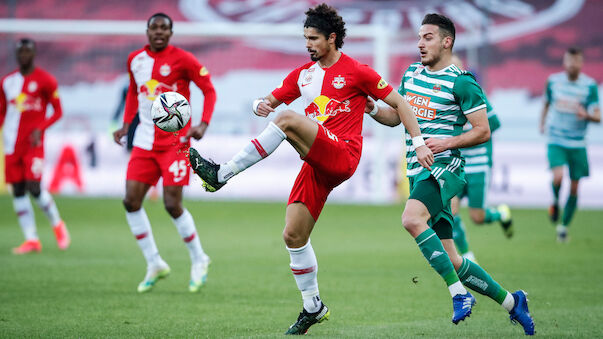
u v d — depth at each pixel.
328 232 46.78
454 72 19.55
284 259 34.62
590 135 77.19
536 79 90.31
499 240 43.25
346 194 70.50
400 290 26.61
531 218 56.88
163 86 26.52
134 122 27.42
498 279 28.84
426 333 19.14
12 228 47.72
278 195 71.62
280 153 71.81
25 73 36.22
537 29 93.94
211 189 17.69
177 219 26.22
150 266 25.94
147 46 26.95
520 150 68.12
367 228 49.16
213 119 70.31
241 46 93.88
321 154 17.89
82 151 72.00
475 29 93.56
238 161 17.52
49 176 72.31
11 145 36.09
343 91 18.67
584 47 92.31
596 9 95.00
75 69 91.81
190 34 67.62
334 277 29.50
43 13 100.12
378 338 18.30
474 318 21.70
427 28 19.64
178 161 26.16
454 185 19.33
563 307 23.25
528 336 18.70
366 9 99.12
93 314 21.59
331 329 19.75
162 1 100.69
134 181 26.20
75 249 37.59
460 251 30.77
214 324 20.31
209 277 29.41
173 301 24.06
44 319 20.73
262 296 25.17
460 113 19.72
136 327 19.75
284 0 100.81
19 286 26.41
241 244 40.34
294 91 19.58
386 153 69.88
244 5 100.69
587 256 35.97
